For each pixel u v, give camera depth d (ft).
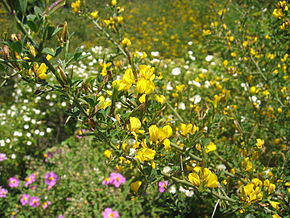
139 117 0.82
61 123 3.23
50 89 0.68
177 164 1.05
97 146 2.65
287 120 1.80
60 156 2.65
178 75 2.41
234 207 0.98
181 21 6.30
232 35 2.19
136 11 5.93
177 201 1.37
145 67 0.82
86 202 2.11
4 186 2.49
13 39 0.61
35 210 2.18
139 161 0.84
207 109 1.15
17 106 3.23
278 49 1.80
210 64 3.22
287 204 1.10
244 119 1.84
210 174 0.82
